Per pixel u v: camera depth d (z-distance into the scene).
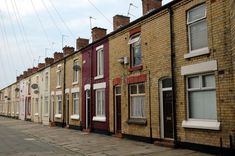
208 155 11.37
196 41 12.91
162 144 14.00
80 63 24.50
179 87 13.48
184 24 13.43
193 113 12.84
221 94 11.30
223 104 11.20
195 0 12.81
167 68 14.33
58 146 15.88
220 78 11.38
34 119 38.31
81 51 24.41
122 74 18.08
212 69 11.72
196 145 12.37
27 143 17.28
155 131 14.96
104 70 20.41
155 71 15.19
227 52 11.12
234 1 9.88
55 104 30.11
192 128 12.56
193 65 12.66
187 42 13.20
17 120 43.69
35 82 38.38
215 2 11.78
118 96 18.73
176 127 13.48
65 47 30.30
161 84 14.89
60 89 28.88
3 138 20.02
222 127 11.18
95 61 21.81
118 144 15.38
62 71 28.59
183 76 13.22
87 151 13.77
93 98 21.75
